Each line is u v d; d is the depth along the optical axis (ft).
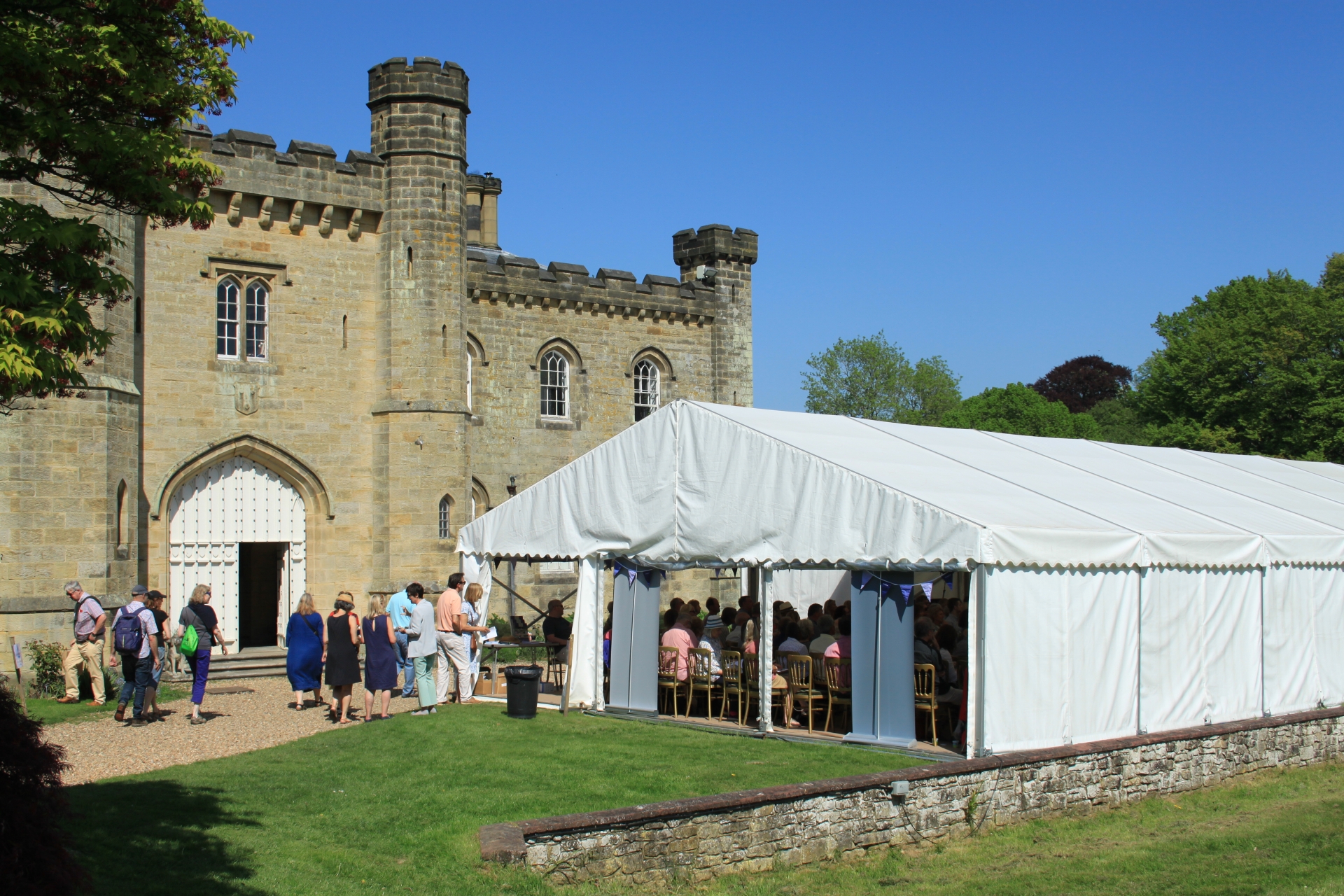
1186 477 68.95
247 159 83.41
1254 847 36.94
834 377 237.45
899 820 36.35
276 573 102.12
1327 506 68.03
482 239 129.39
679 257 123.95
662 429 55.52
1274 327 157.79
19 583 65.72
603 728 51.39
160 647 61.57
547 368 109.91
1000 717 43.04
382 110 89.56
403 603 65.62
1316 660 58.54
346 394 88.17
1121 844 37.58
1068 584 46.11
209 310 82.64
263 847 32.09
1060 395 269.03
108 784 39.40
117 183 30.78
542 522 60.39
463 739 47.85
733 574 116.06
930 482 49.52
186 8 31.76
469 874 30.01
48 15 29.91
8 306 26.37
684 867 32.32
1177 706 50.29
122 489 71.31
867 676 47.19
